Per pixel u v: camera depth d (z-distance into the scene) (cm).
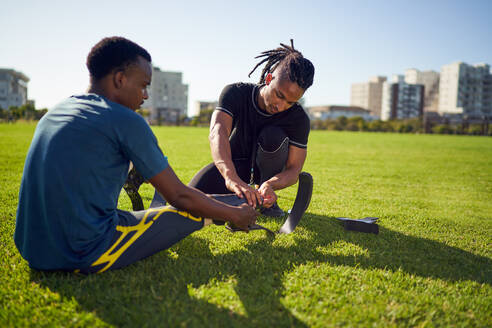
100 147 131
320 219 280
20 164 541
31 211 132
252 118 231
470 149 1423
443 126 4269
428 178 593
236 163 246
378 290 153
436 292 156
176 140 1436
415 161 888
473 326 132
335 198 385
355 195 410
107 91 139
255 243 211
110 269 149
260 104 225
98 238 139
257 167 248
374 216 301
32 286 144
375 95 11462
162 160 143
